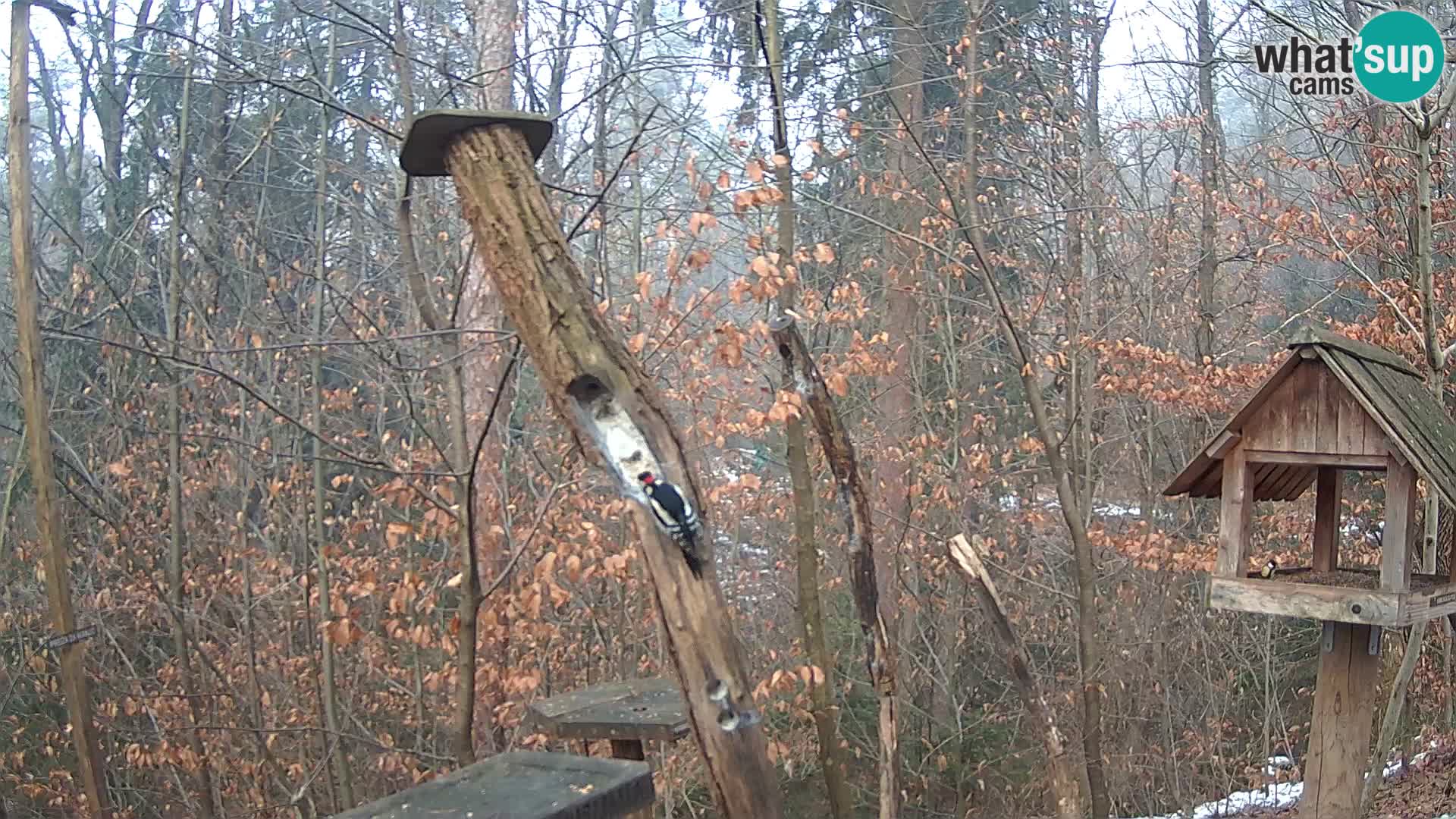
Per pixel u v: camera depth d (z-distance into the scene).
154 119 12.24
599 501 9.25
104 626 10.25
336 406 10.41
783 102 9.34
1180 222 14.68
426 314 6.09
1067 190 12.89
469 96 8.31
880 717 5.48
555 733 5.08
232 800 10.91
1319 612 5.54
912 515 12.02
